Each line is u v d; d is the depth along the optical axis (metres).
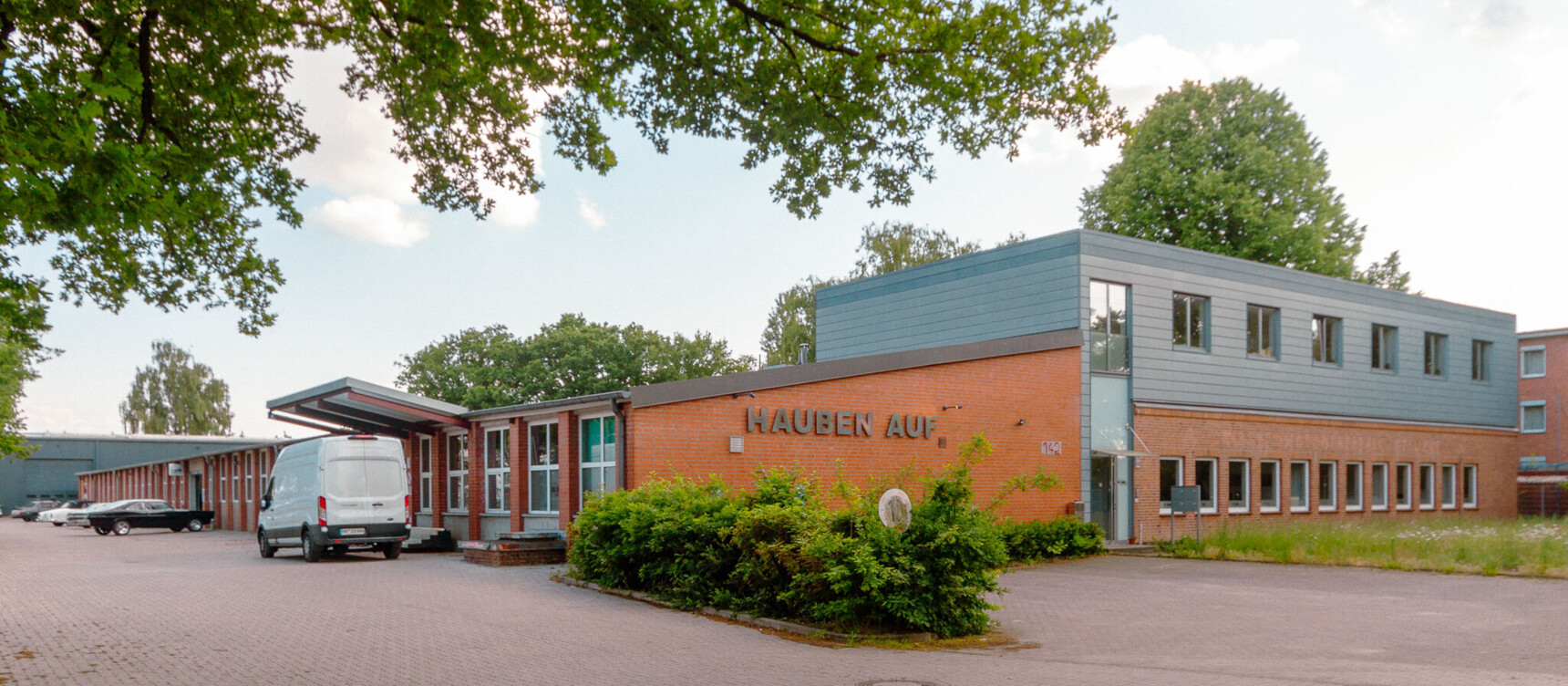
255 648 9.55
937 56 10.12
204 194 9.87
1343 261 38.53
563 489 19.64
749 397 18.02
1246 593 14.41
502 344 54.75
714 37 10.25
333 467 19.98
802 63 10.51
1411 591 14.66
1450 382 31.00
